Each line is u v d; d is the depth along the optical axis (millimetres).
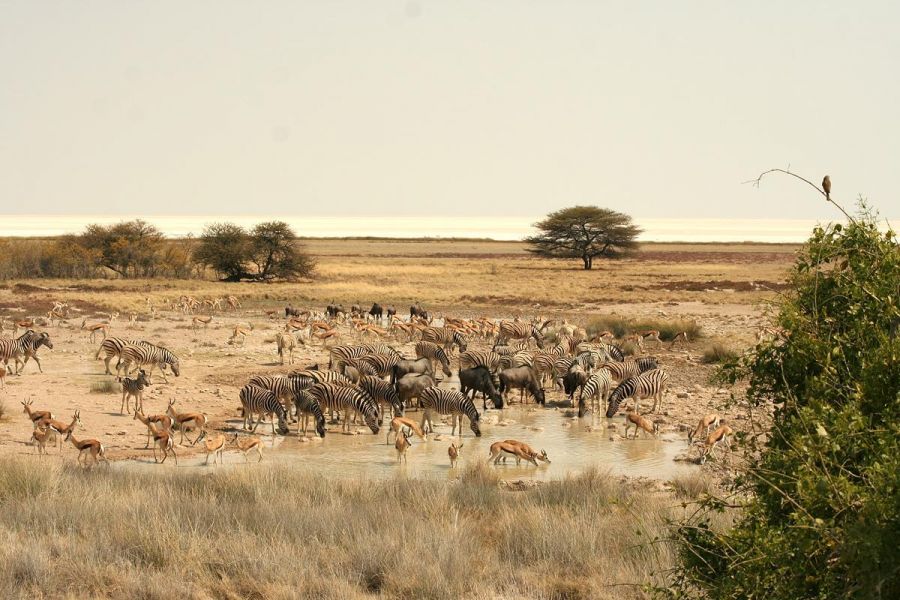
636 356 56281
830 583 9391
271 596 16047
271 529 19844
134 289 97500
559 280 120500
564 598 16766
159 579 16391
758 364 11570
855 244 11086
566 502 23812
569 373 42219
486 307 89562
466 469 28047
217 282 110375
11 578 15977
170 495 21844
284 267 116500
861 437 9703
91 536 18641
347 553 18344
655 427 34906
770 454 10617
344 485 25047
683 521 12766
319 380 37406
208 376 46375
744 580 10242
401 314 85000
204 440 33125
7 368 45125
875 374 10188
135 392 36281
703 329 69438
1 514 20094
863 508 8891
